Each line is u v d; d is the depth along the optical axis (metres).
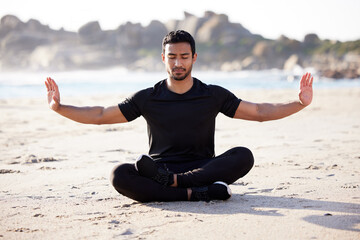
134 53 143.88
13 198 2.82
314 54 131.62
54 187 3.14
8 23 157.50
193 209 2.45
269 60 131.50
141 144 5.30
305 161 3.98
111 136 6.00
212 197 2.61
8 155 4.53
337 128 6.57
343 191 2.82
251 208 2.44
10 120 7.98
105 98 13.55
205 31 160.50
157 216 2.32
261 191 2.89
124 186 2.54
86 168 3.84
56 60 136.62
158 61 127.81
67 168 3.84
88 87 21.33
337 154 4.32
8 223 2.24
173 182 2.59
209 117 2.71
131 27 153.25
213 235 1.97
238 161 2.64
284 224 2.11
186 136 2.69
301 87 2.66
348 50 128.38
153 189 2.57
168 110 2.67
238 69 125.69
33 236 2.02
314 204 2.49
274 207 2.45
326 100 12.56
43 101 12.45
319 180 3.18
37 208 2.55
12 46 151.38
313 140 5.37
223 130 6.55
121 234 2.02
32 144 5.30
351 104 11.08
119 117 2.71
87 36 152.62
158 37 154.62
